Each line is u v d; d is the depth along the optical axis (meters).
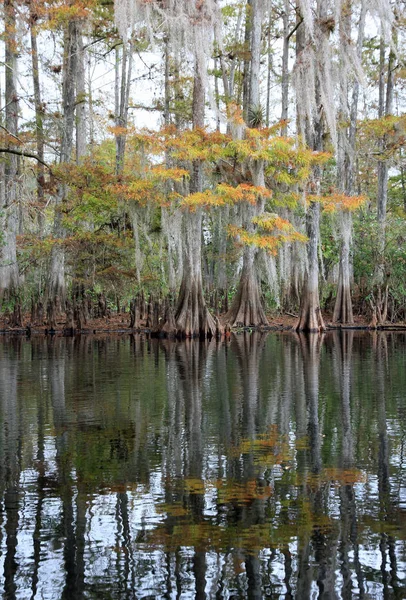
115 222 22.69
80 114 27.56
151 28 18.81
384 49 30.02
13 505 4.70
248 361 13.48
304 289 22.78
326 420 7.44
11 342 18.62
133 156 24.61
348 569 3.70
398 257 25.34
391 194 39.84
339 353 15.15
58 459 5.86
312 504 4.69
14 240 24.09
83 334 21.88
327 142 24.62
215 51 28.05
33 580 3.63
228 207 21.20
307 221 22.81
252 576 3.65
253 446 6.28
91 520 4.41
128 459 5.83
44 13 21.03
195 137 19.50
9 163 24.16
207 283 31.33
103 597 3.44
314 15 21.12
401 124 24.39
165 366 12.59
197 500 4.79
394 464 5.65
